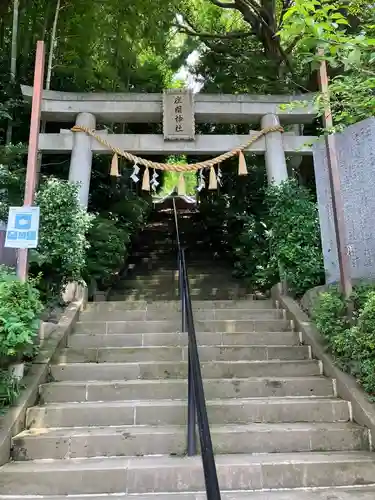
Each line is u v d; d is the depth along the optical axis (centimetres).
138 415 387
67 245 607
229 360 500
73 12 928
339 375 435
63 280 625
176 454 346
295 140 785
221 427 371
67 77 962
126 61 1133
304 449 354
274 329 571
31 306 389
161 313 606
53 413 382
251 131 786
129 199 1038
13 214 457
